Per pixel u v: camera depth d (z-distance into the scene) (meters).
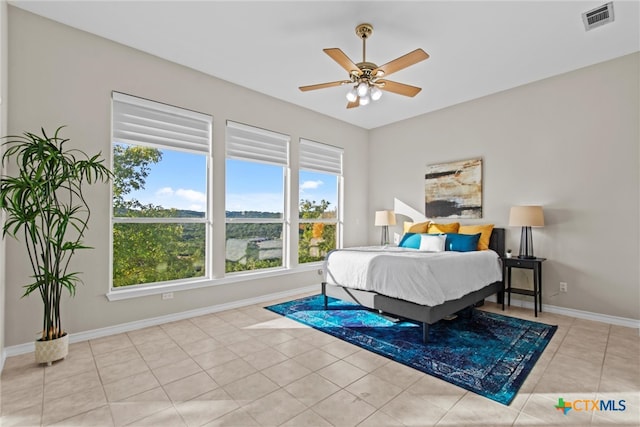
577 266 3.54
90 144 2.88
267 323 3.28
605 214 3.37
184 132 3.52
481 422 1.67
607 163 3.36
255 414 1.75
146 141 3.24
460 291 3.07
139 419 1.71
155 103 3.26
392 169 5.52
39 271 2.47
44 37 2.65
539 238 3.81
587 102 3.48
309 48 3.12
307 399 1.89
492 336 2.90
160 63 3.30
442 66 3.46
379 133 5.75
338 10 2.53
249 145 4.12
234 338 2.87
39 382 2.08
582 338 2.85
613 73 3.32
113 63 3.00
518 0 2.40
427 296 2.72
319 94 4.27
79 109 2.82
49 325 2.36
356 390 1.99
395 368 2.28
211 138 3.71
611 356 2.47
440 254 3.45
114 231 3.10
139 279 3.26
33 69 2.61
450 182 4.69
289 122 4.56
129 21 2.70
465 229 4.24
